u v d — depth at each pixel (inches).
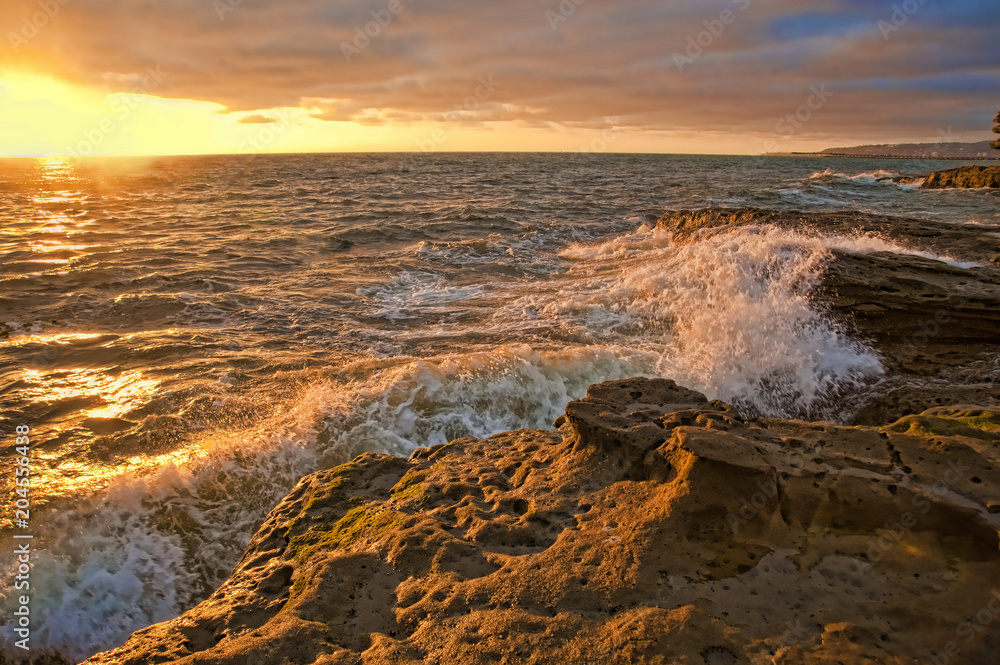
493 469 168.4
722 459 127.3
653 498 133.6
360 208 1126.4
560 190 1601.9
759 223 645.3
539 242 753.0
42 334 377.1
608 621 103.1
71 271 534.9
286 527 152.2
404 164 3767.2
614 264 581.3
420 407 272.8
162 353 342.6
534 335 373.1
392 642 102.4
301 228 849.5
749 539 121.4
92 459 230.4
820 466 136.5
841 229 592.4
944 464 133.6
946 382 285.9
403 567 124.2
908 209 1035.3
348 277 550.3
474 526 136.3
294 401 280.4
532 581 114.1
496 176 2346.2
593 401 174.6
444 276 557.0
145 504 204.7
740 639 97.7
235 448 231.6
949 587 106.3
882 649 94.3
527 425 277.6
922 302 327.0
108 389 293.0
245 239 739.4
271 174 2490.2
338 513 155.0
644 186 1760.6
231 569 189.5
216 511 207.8
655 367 313.1
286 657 100.7
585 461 154.4
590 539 125.3
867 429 153.9
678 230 722.2
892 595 106.0
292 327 398.9
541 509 138.0
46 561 178.7
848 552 117.2
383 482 171.2
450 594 113.3
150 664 103.3
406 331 390.3
